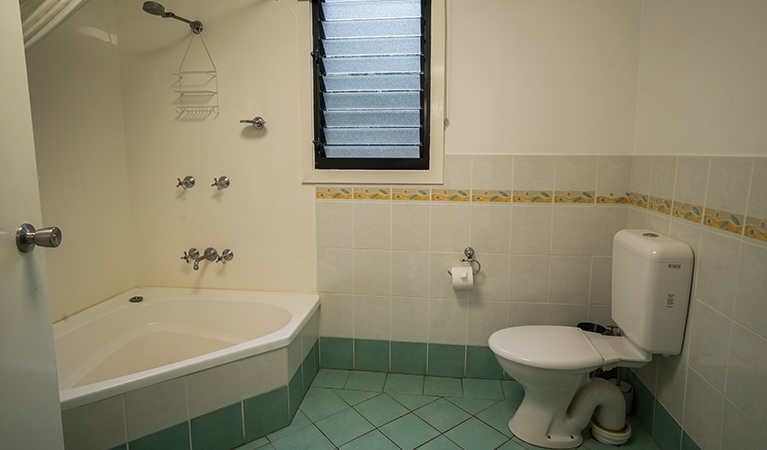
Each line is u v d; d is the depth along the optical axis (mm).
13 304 950
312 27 2299
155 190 2551
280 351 1982
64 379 2012
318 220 2455
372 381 2447
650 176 1995
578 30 2150
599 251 2279
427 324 2469
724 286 1453
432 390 2354
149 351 2424
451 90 2268
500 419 2098
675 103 1790
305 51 2305
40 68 2004
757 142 1304
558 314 2357
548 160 2248
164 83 2449
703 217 1579
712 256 1525
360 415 2125
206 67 2404
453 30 2227
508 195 2297
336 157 2422
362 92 2318
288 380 2025
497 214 2320
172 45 2416
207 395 1812
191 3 2367
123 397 1618
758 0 1301
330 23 2297
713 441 1496
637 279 1780
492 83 2234
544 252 2316
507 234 2328
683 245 1675
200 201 2527
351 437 1961
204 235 2557
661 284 1684
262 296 2504
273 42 2332
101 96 2352
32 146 1005
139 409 1655
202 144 2477
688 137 1688
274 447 1897
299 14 2281
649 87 2025
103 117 2369
